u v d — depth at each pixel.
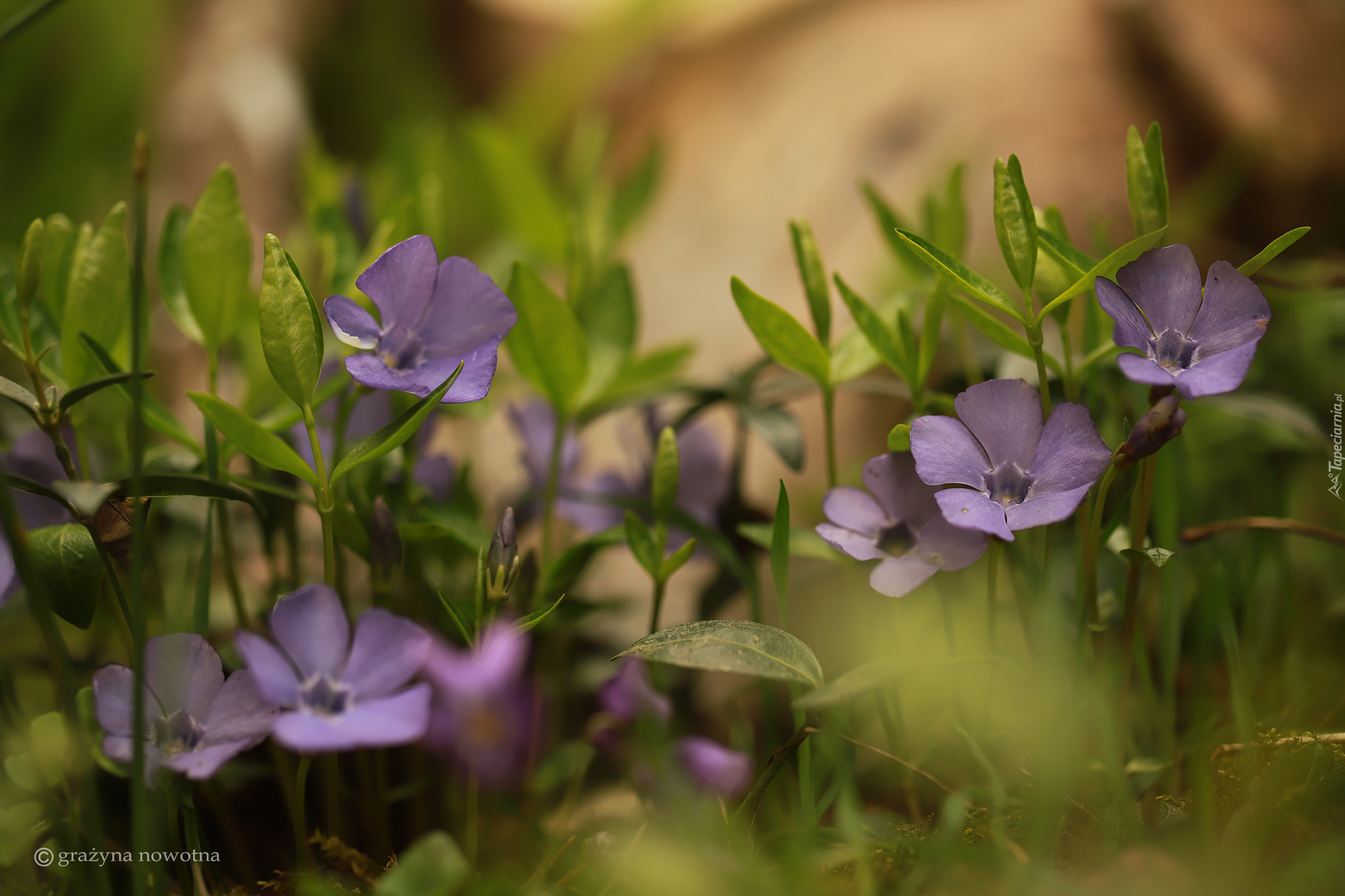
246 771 0.54
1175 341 0.50
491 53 1.49
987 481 0.50
